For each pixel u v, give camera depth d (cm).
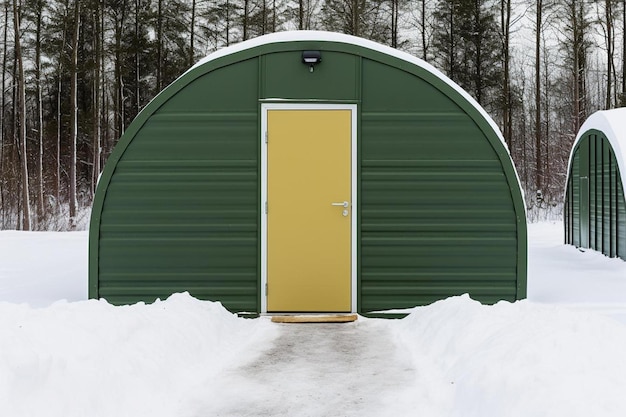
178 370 404
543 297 693
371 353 471
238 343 505
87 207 2791
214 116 618
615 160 1068
